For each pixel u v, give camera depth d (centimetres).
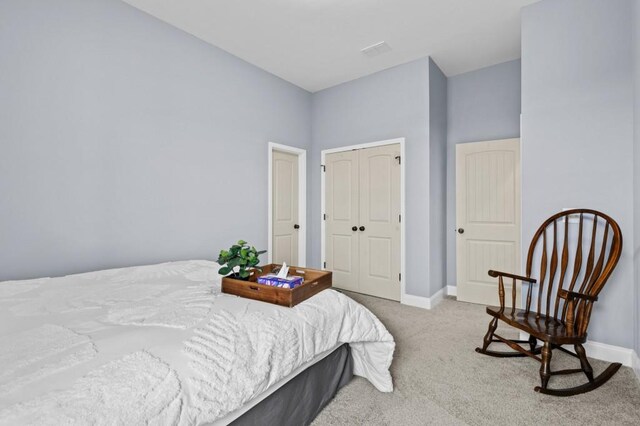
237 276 160
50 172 195
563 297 173
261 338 111
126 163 231
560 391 162
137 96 238
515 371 188
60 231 199
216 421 93
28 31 186
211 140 292
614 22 203
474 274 344
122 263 229
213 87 294
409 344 229
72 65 204
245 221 325
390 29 273
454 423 142
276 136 365
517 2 234
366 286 370
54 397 65
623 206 198
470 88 358
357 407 153
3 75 177
